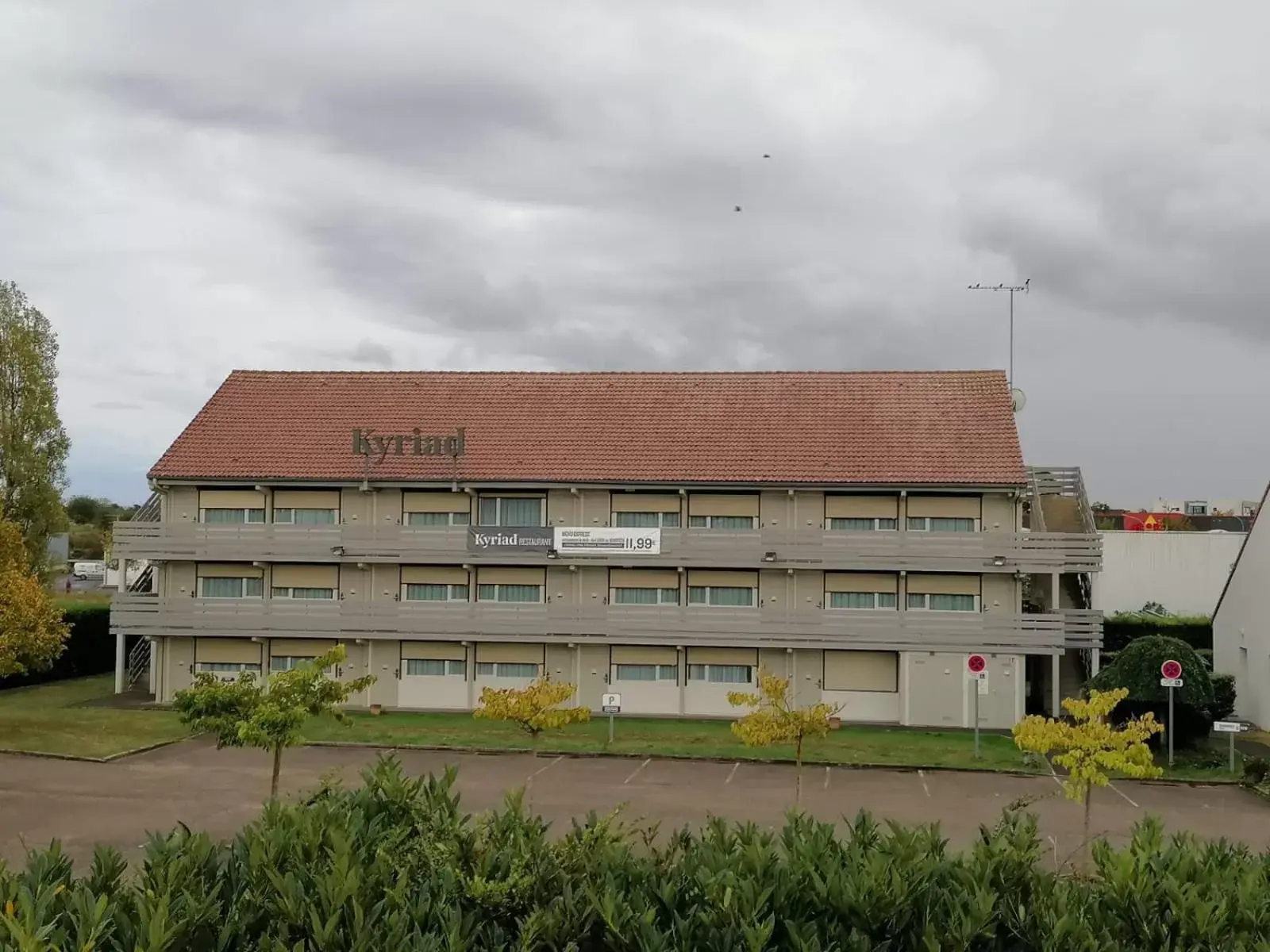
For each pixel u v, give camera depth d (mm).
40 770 31625
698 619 43188
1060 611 41781
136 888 12562
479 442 46375
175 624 45062
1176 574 58469
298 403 49125
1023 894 13258
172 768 32281
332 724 39750
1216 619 47906
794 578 43625
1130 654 36312
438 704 44750
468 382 49969
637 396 48562
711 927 12008
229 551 44875
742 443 45531
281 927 11641
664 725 41250
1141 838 14547
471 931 12117
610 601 44344
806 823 15617
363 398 49344
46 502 57594
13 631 36938
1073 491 50500
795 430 45969
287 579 45625
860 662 43125
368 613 44469
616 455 45312
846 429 45781
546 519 44750
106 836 24203
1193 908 12211
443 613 44156
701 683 43969
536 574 44750
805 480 43312
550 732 38781
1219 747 36719
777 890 12734
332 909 11938
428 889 12828
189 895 11633
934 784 31453
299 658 45375
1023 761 34312
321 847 13703
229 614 44844
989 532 42500
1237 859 14047
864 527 43656
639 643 43375
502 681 44656
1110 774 32688
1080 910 12414
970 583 42938
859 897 12453
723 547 43281
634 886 13141
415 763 33562
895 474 43312
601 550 43719
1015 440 44469
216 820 25812
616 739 37438
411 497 45375
